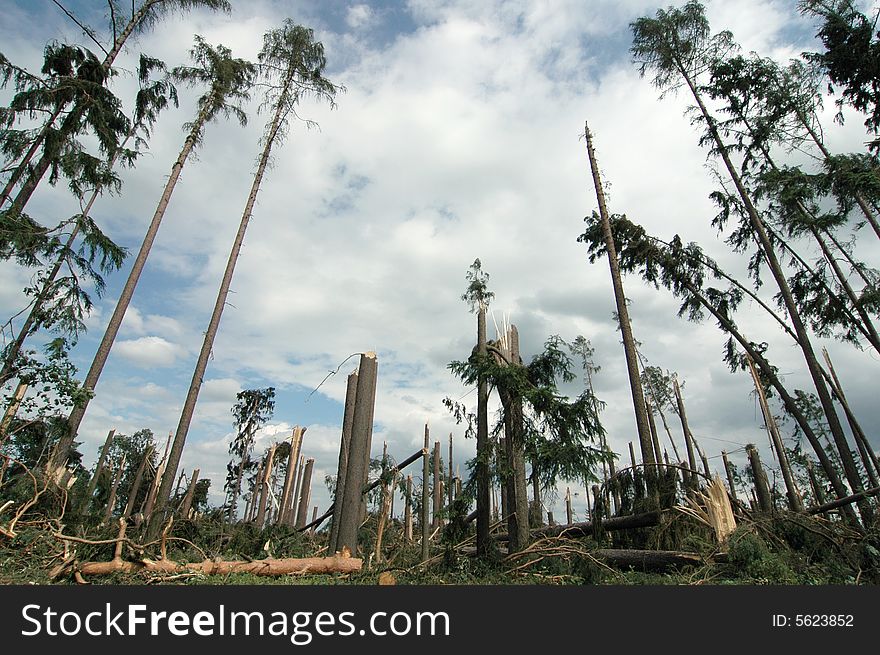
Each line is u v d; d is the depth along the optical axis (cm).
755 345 1792
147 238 1430
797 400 2286
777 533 1018
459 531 1271
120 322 1332
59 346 1160
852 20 1404
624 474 1291
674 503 1177
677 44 1800
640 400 1472
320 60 1820
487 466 1204
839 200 1363
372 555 1188
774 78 1623
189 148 1591
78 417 1177
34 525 935
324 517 1653
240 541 1283
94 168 1307
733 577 875
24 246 1173
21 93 1245
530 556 1064
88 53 1390
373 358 1165
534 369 1279
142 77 1605
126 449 3566
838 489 1381
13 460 1020
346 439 1166
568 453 1130
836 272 1506
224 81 1683
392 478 1371
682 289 1850
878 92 1436
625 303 1633
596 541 1184
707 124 1744
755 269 1708
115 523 1217
